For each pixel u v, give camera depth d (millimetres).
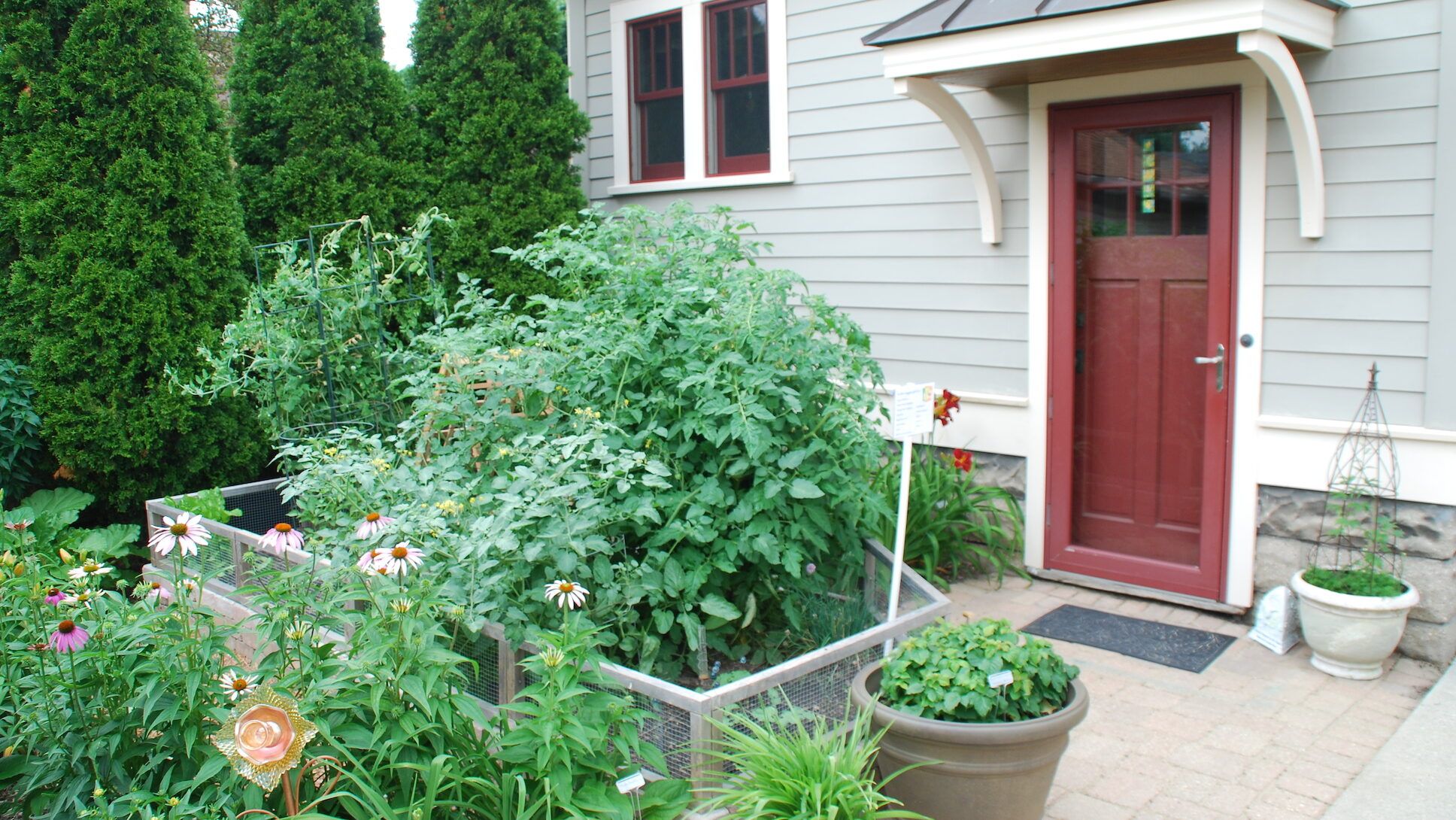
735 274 4254
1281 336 4645
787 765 2730
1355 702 4039
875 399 4156
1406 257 4305
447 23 7285
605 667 3279
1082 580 5309
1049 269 5289
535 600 3422
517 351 4195
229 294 5859
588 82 7469
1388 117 4301
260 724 2457
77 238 5336
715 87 6676
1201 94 4730
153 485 5645
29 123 5348
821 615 4008
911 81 4836
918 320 5832
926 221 5738
